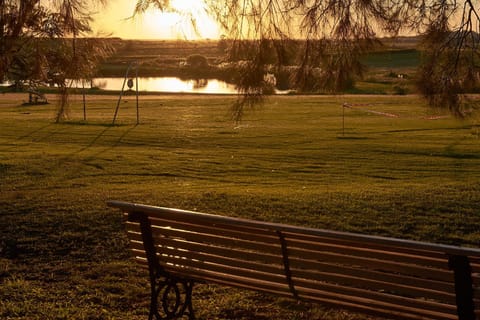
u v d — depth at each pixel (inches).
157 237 190.1
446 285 142.0
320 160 786.8
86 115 1536.7
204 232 178.2
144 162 748.0
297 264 165.2
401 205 406.6
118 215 356.8
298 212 387.5
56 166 680.4
